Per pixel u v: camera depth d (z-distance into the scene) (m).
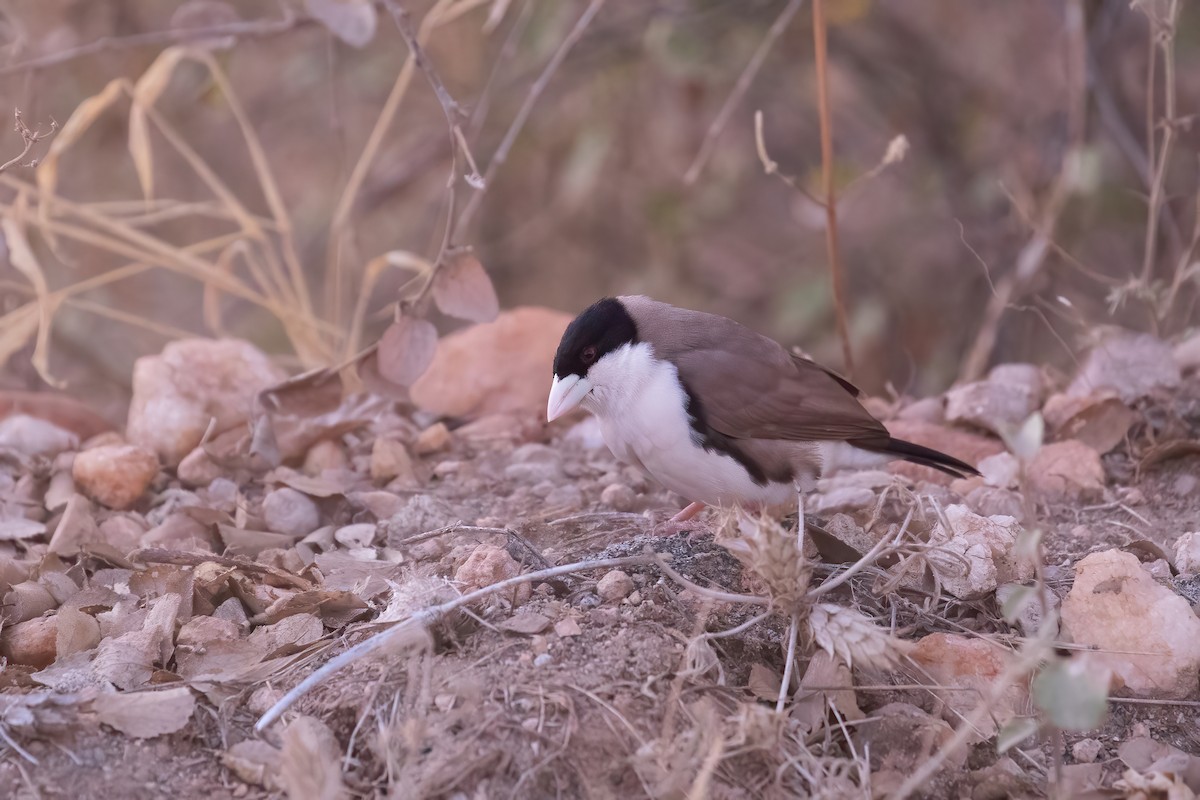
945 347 16.00
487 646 6.88
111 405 14.83
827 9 13.64
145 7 15.66
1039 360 14.95
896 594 7.71
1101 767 6.78
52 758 6.18
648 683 6.64
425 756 6.18
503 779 6.15
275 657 7.02
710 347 8.38
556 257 17.78
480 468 10.16
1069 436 10.23
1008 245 15.46
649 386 8.23
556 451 10.43
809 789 6.36
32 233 13.63
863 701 6.96
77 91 15.39
